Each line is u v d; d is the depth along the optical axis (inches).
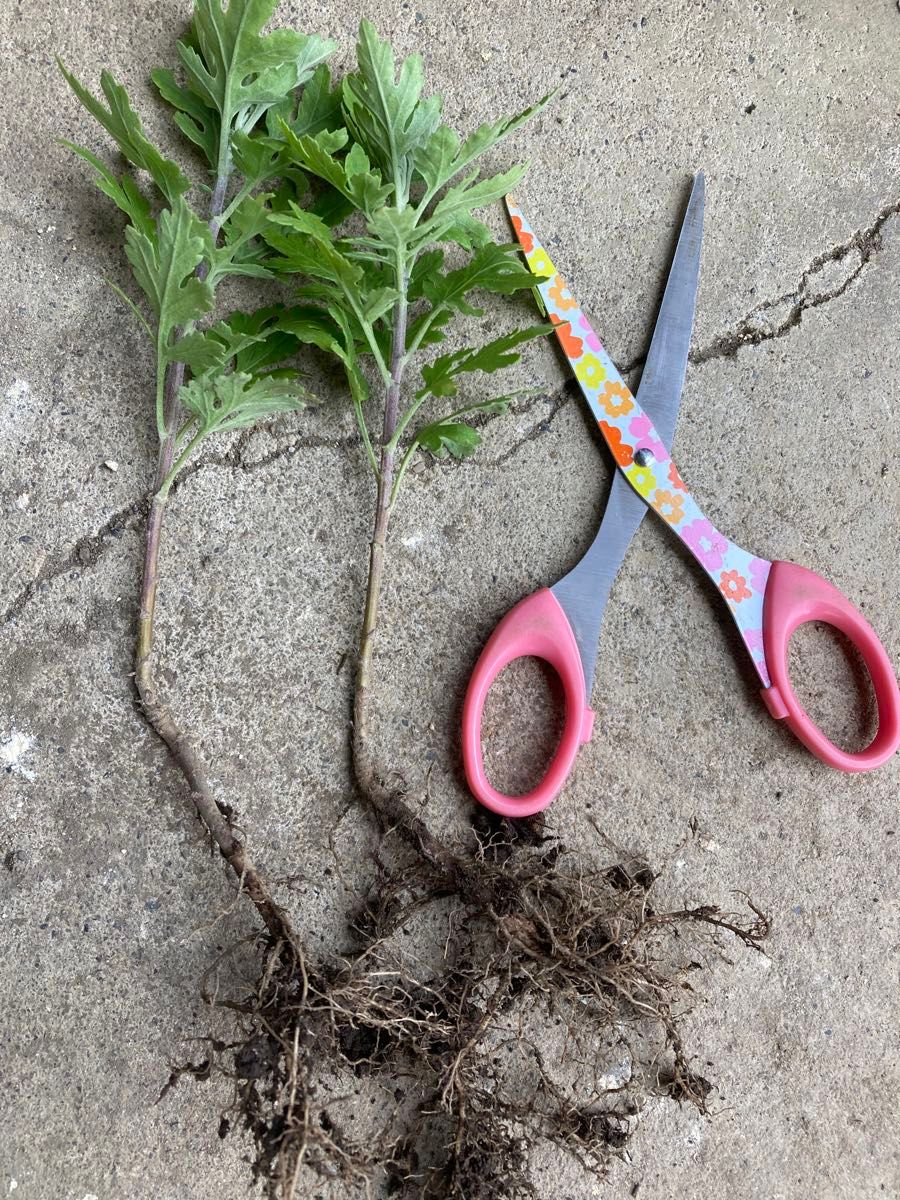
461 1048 12.6
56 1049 13.2
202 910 13.4
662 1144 14.3
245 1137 13.4
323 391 13.9
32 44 13.5
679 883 14.4
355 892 13.6
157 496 13.0
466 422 14.2
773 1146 14.5
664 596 14.5
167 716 13.1
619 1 14.7
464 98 14.3
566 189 14.5
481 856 13.2
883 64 15.4
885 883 14.9
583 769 14.3
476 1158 12.9
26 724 13.3
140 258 12.1
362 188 11.7
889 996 14.9
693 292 14.2
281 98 12.7
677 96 14.8
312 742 13.8
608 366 13.9
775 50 15.1
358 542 14.0
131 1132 13.2
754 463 14.9
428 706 14.0
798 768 14.8
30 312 13.5
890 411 15.2
